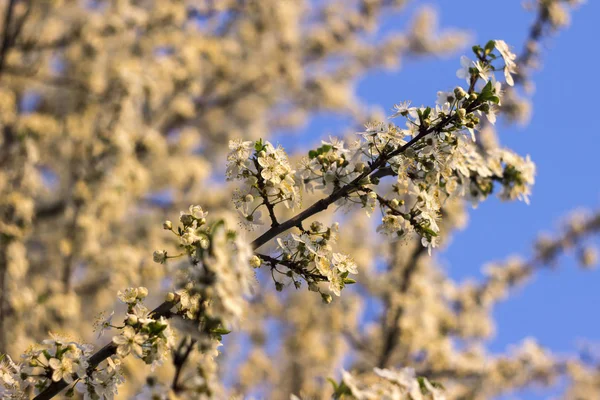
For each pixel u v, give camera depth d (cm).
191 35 1295
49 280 941
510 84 379
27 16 919
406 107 378
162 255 344
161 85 1119
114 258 930
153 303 891
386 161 374
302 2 1445
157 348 328
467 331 1059
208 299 268
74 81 1025
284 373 1118
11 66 996
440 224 916
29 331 858
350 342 1052
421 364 1014
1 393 346
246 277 261
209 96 1369
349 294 1077
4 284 781
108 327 340
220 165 1528
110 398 339
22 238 829
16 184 837
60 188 1042
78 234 902
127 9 1107
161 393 263
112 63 1104
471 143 506
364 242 1116
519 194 503
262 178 369
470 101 366
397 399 316
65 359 337
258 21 1352
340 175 385
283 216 1079
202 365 269
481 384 1007
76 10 1144
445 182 438
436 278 1084
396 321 973
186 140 1263
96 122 1018
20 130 946
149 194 1283
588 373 1059
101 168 896
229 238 270
